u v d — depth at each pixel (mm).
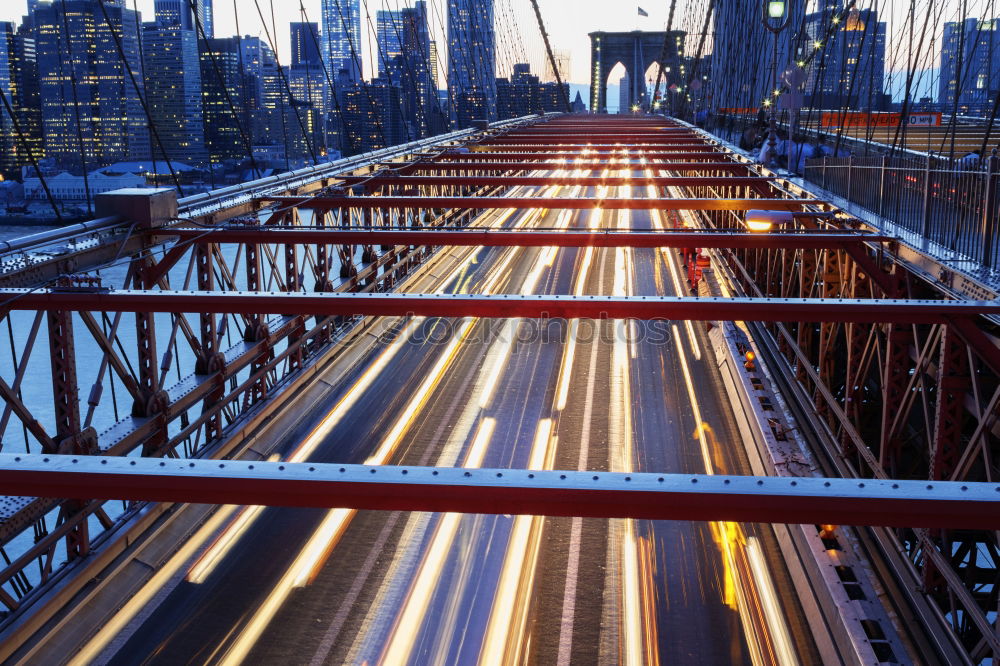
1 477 7508
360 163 39125
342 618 14867
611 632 14367
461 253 50469
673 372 28953
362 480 7203
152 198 20156
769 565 16406
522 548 17016
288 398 25953
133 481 7449
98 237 18844
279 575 16312
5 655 13641
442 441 23234
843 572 14711
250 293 14672
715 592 15547
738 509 6879
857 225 21812
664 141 69250
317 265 29266
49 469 7496
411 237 20938
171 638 14531
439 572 16219
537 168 44531
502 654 13773
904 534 15422
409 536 17594
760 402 23422
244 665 13727
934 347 15211
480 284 42844
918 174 19312
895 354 17109
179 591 15922
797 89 35594
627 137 69250
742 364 26766
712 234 19922
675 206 27531
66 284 15438
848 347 19547
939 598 14094
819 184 30141
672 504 6930
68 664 13984
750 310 13414
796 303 13234
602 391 27156
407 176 38781
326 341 30656
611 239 20109
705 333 33312
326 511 18703
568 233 20203
